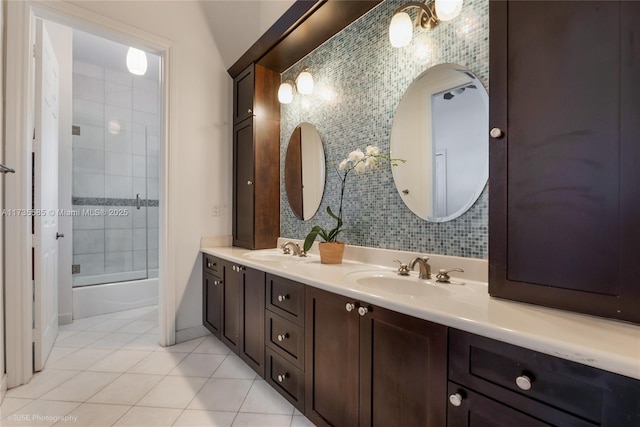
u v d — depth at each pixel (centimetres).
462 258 135
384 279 146
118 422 146
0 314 167
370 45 181
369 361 111
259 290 178
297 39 210
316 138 221
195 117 251
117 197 364
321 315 133
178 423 146
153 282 346
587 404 63
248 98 249
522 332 71
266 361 171
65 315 281
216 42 262
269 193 252
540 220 89
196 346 235
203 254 255
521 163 92
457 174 140
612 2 76
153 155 394
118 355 218
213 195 262
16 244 176
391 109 169
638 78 72
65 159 285
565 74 83
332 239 189
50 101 219
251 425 145
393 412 102
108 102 360
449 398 86
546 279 88
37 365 192
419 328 94
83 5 197
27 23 177
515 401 73
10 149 172
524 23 91
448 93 144
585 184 80
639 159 72
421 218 154
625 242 74
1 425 144
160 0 231
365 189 184
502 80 96
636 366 56
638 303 72
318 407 135
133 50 236
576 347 63
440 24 147
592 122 79
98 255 349
